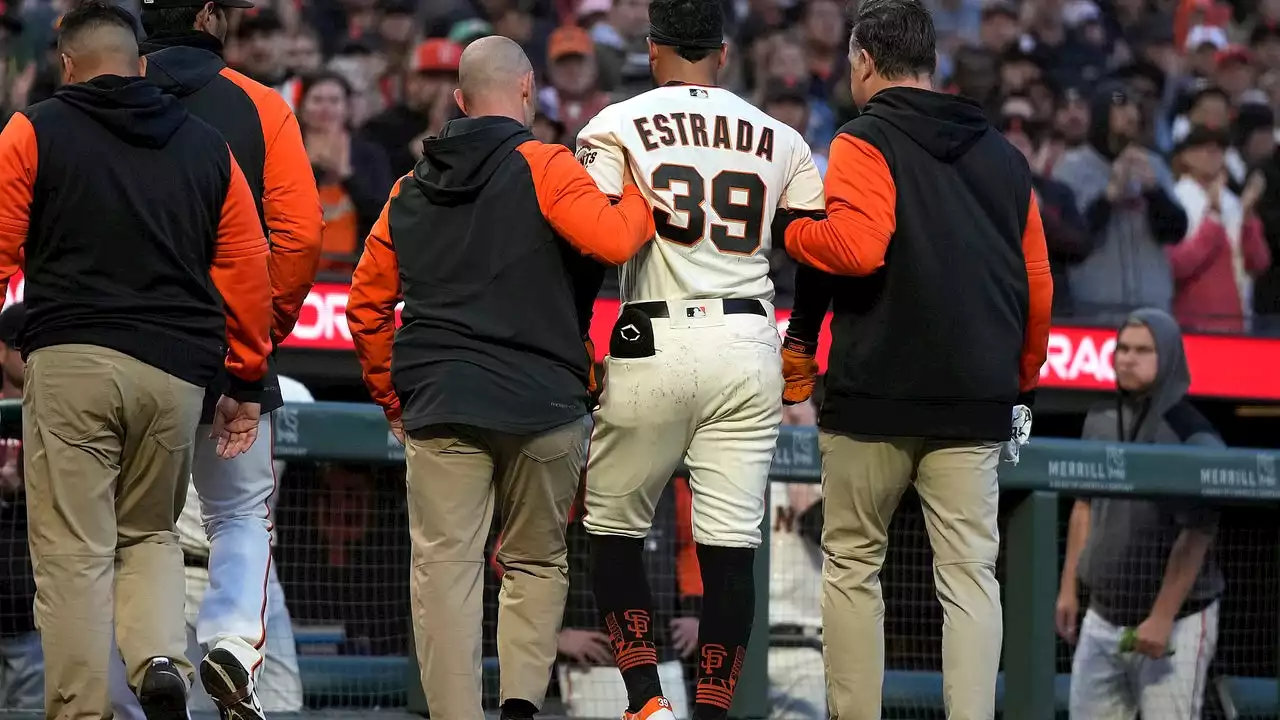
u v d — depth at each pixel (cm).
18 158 1180
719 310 1304
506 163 1268
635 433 1310
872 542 1399
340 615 1814
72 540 1208
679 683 1781
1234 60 3428
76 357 1194
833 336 1373
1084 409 2759
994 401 1355
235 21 2814
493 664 1788
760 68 3188
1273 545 1939
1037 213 1424
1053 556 1770
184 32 1348
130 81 1214
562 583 1339
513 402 1248
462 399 1245
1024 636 1767
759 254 1332
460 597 1275
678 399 1298
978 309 1348
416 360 1270
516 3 3209
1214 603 1908
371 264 1316
